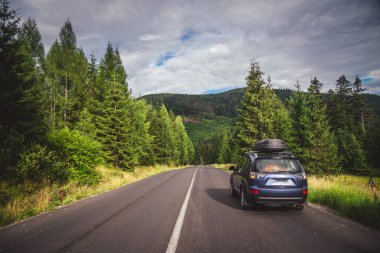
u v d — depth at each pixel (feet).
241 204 27.27
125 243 16.07
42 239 17.03
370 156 134.92
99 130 81.10
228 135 297.12
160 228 19.43
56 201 30.40
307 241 16.21
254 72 100.12
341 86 164.55
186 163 324.80
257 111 95.86
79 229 19.33
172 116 290.56
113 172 67.21
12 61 44.75
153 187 45.93
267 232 18.29
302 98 94.43
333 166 86.84
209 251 14.60
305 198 24.27
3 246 15.78
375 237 16.90
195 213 24.61
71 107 109.19
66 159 43.62
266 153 27.32
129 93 117.70
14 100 43.83
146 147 128.16
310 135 84.53
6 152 34.88
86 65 130.52
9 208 24.27
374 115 159.74
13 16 45.37
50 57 116.26
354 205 23.04
